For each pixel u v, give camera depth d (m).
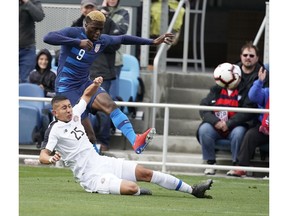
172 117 45.78
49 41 31.53
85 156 29.19
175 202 28.38
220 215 25.98
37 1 42.88
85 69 32.34
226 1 57.03
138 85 43.91
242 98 39.72
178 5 46.34
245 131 39.06
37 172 36.91
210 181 29.80
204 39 55.88
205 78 46.72
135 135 31.59
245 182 36.38
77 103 31.05
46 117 40.59
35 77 41.62
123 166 29.25
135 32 46.09
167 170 39.91
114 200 27.94
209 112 39.59
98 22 31.72
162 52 46.62
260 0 56.62
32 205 26.20
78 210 25.36
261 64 40.19
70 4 45.91
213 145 39.41
